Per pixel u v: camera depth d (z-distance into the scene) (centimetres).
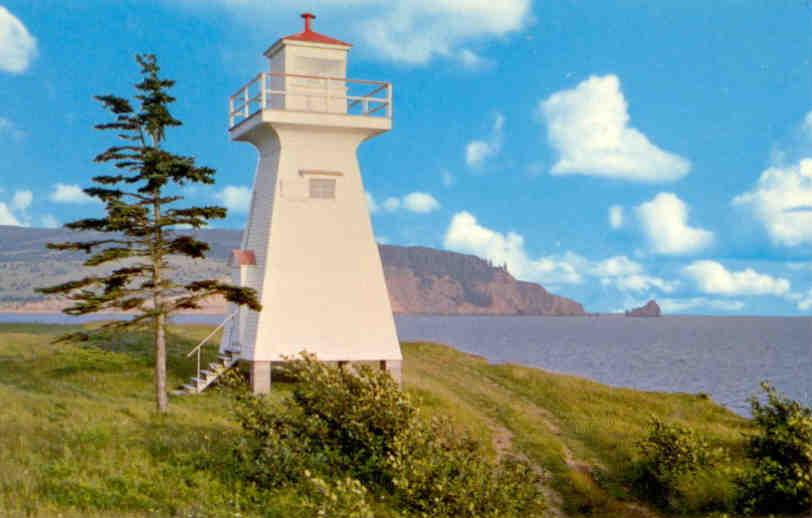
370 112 3662
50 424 2366
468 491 1955
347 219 3619
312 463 2094
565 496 2511
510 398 3962
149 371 3672
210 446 2277
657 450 2667
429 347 5500
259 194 3747
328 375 2266
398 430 2130
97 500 1822
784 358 16625
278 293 3484
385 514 1953
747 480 2389
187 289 2892
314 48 3675
